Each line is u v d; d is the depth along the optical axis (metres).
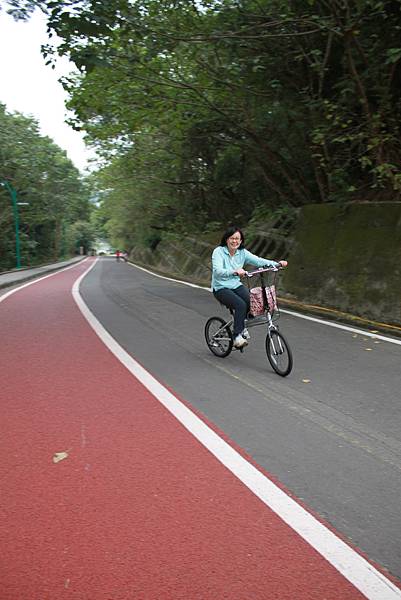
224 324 7.02
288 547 2.88
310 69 12.35
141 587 2.56
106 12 8.20
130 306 12.94
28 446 4.22
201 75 12.84
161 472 3.76
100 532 3.03
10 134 45.25
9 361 7.10
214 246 24.34
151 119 14.51
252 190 21.12
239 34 11.32
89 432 4.50
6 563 2.76
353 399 5.32
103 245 159.88
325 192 13.77
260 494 3.45
